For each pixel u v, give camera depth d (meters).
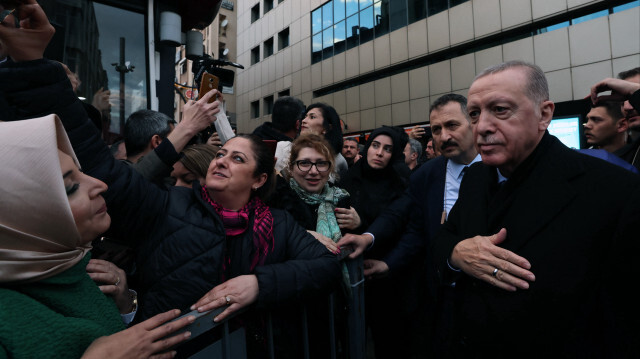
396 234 2.03
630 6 9.31
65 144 0.75
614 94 1.54
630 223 0.88
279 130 2.69
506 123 1.04
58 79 1.01
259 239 1.29
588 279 0.93
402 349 2.20
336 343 1.57
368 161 2.32
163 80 3.93
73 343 0.61
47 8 3.02
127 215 1.14
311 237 1.41
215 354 1.01
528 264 0.98
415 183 2.17
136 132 1.93
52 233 0.63
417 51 13.99
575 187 1.00
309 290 1.21
